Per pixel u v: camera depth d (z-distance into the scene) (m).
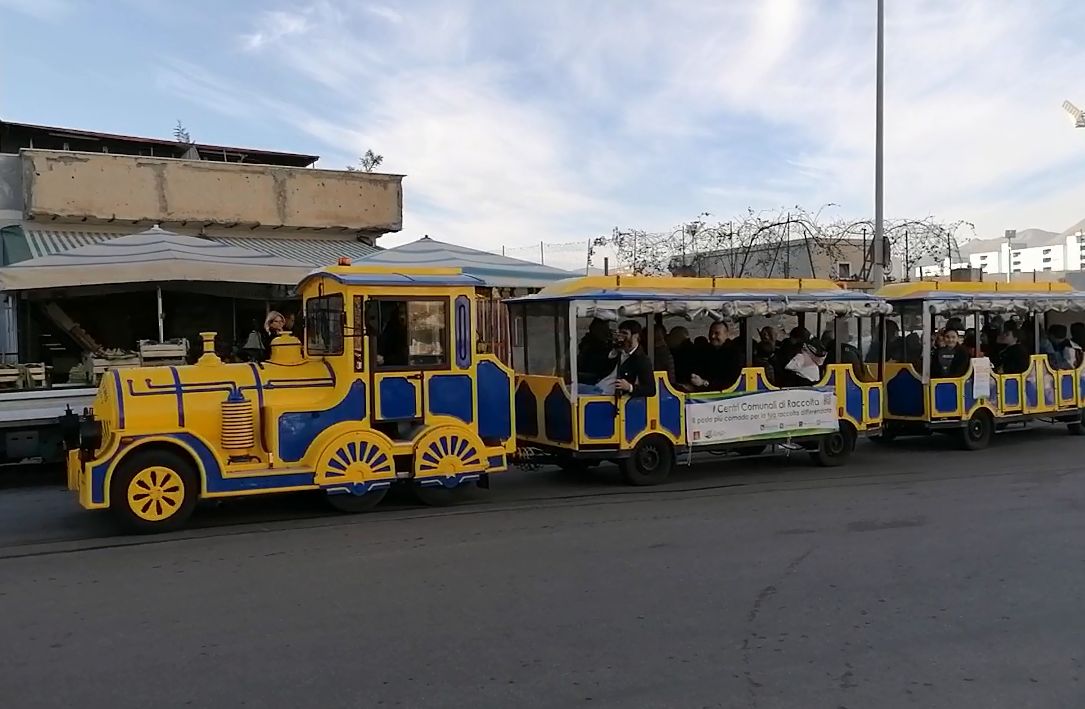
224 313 18.14
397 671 4.61
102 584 6.21
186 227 20.53
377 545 7.34
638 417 10.30
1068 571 6.53
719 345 11.33
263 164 23.56
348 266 8.88
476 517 8.49
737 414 10.95
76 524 8.21
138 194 19.70
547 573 6.46
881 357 13.46
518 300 10.88
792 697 4.30
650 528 7.99
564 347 10.17
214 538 7.61
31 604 5.75
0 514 8.68
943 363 13.20
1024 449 13.55
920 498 9.46
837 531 7.86
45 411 10.20
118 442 7.64
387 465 8.61
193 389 8.02
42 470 11.15
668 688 4.41
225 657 4.80
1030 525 8.07
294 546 7.30
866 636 5.15
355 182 22.39
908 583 6.22
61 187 18.84
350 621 5.40
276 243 21.14
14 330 17.19
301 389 8.42
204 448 7.90
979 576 6.39
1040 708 4.20
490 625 5.32
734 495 9.72
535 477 11.07
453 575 6.42
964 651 4.92
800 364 11.62
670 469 10.61
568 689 4.39
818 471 11.52
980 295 13.41
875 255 18.88
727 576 6.39
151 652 4.88
